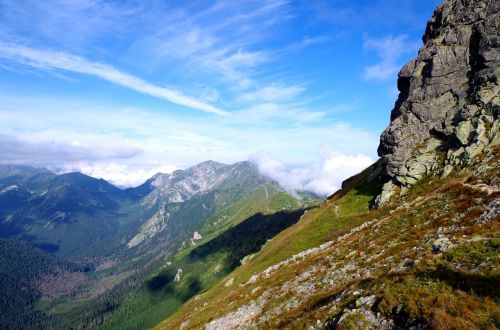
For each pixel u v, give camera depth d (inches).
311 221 3307.1
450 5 3444.9
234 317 1895.9
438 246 1156.5
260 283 2370.8
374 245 1713.8
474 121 2564.0
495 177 1770.4
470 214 1432.1
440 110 2997.0
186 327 2593.5
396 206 2529.5
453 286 818.8
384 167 3420.3
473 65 2942.9
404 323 772.0
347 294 1146.0
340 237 2527.1
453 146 2655.0
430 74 3144.7
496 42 2760.8
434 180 2534.5
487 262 872.9
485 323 653.3
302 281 1817.2
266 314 1638.8
